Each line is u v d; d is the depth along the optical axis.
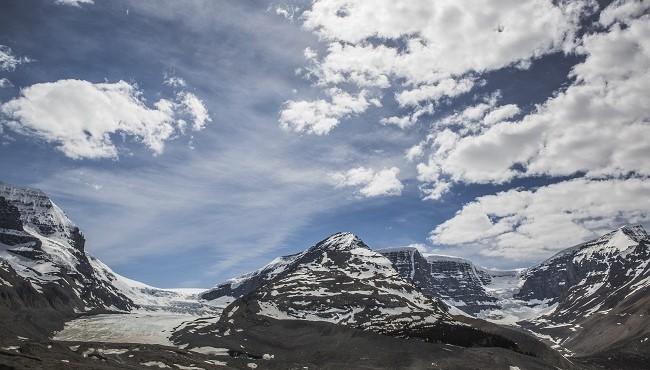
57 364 188.75
